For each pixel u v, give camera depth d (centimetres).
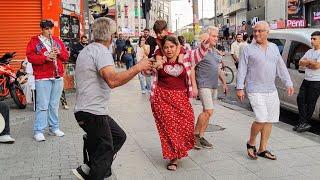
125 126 925
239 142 778
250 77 655
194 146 693
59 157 693
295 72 1008
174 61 626
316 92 879
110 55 484
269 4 5038
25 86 1133
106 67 474
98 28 488
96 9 2783
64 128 911
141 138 817
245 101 1330
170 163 636
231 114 1061
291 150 726
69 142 789
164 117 626
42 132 809
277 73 678
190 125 634
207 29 703
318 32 870
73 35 1708
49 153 717
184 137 632
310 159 675
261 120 648
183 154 625
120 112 1101
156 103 633
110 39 496
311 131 923
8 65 1188
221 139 802
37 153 718
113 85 473
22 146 764
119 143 538
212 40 700
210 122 957
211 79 718
